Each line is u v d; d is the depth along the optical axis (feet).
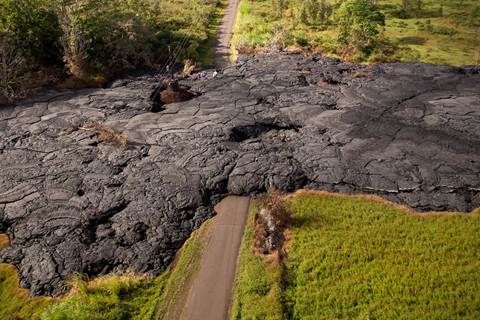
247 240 61.87
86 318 49.21
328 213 65.00
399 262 56.13
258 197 70.18
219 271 57.36
